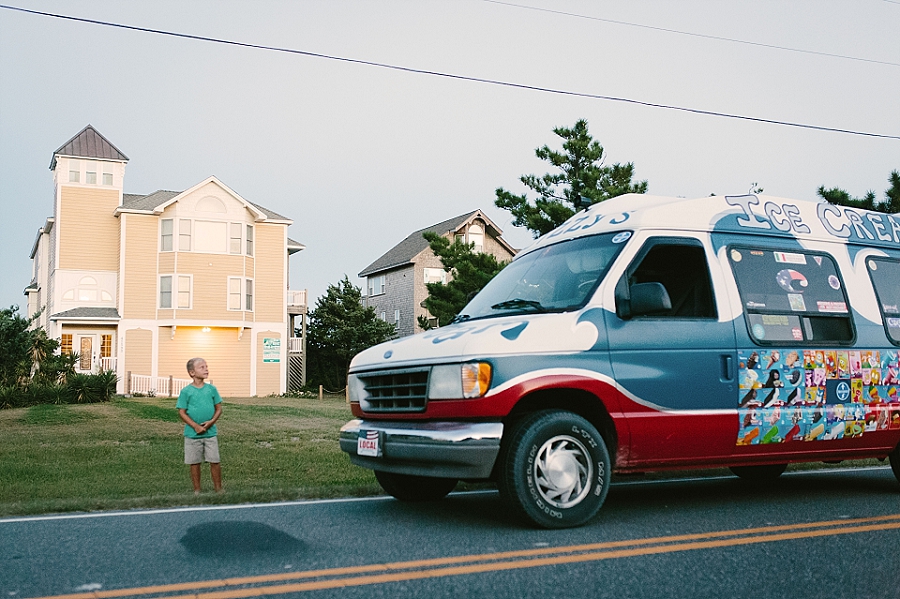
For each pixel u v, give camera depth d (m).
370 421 6.52
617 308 6.22
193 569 4.61
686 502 7.13
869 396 7.16
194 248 36.88
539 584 4.36
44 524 5.92
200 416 8.56
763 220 7.19
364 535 5.59
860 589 4.30
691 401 6.30
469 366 5.71
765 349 6.70
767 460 6.77
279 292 39.09
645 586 4.34
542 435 5.75
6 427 18.80
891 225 8.09
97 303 36.91
